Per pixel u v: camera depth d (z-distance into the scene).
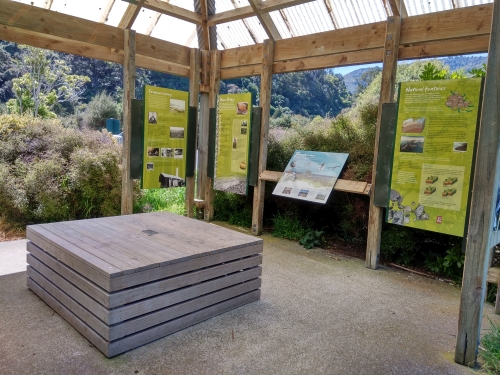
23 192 4.94
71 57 20.44
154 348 2.42
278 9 4.93
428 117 3.81
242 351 2.43
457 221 3.68
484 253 2.29
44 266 2.96
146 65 5.40
